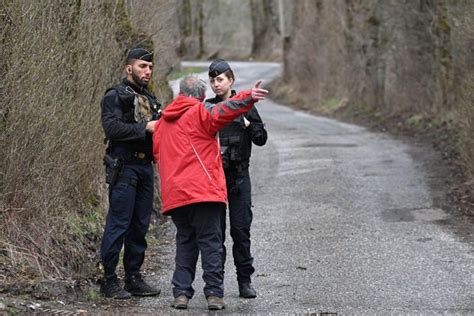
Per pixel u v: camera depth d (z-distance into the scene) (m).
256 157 23.44
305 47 49.88
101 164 13.38
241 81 62.66
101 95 13.51
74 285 9.99
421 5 31.73
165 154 9.44
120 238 9.81
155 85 16.83
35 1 10.88
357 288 10.43
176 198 9.29
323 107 43.31
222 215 9.78
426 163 21.72
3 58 10.32
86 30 12.82
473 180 18.03
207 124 9.25
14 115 10.36
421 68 32.28
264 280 10.91
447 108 28.97
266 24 93.06
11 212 10.45
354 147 25.53
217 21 94.69
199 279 11.12
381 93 37.75
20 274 9.82
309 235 13.73
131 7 16.20
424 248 12.70
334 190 18.02
